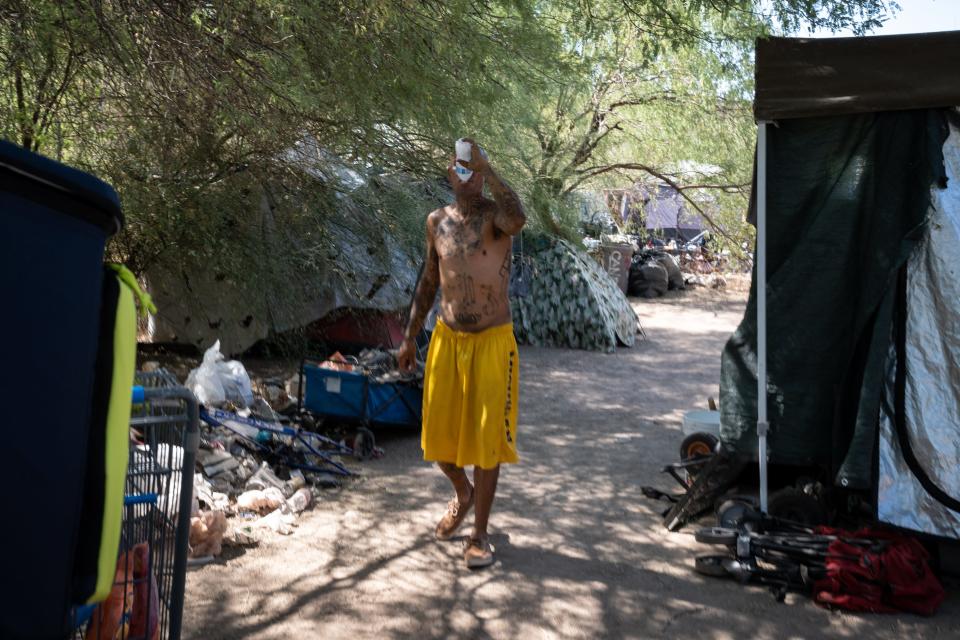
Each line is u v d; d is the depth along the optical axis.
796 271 4.76
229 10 5.72
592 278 12.51
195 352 9.40
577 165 13.70
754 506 4.94
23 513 1.60
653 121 14.41
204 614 3.96
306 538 4.93
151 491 2.91
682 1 6.42
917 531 4.37
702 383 9.96
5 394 1.59
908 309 4.49
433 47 6.34
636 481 6.18
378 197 8.43
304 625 3.89
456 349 4.50
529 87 7.41
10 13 5.11
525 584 4.39
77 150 6.90
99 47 5.65
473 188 4.43
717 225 14.69
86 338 1.67
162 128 7.04
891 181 4.49
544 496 5.80
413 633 3.85
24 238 1.61
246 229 8.28
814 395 4.76
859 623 4.02
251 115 6.42
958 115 4.44
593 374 10.37
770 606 4.18
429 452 4.67
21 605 1.60
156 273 8.94
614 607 4.15
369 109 6.91
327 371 6.71
